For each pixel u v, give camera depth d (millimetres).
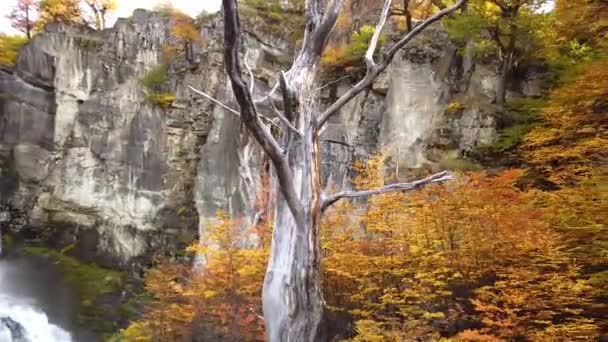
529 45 18250
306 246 5367
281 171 5188
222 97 23578
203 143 25406
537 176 14875
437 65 19312
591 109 13680
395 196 12445
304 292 5336
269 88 22094
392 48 5895
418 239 11039
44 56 28906
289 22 24500
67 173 27344
